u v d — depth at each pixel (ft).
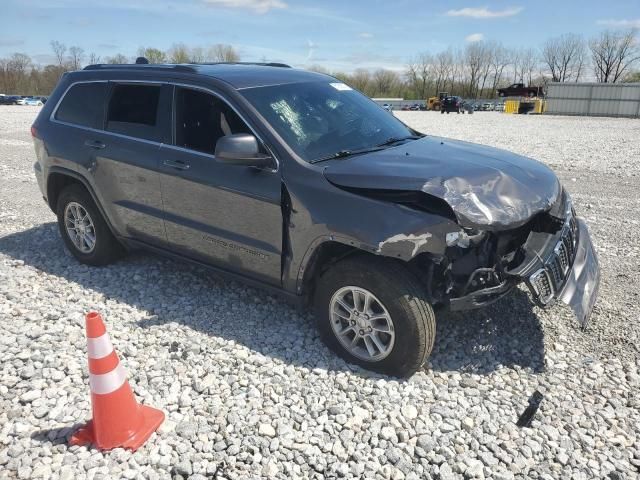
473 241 11.29
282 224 12.30
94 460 9.40
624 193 28.78
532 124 99.91
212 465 9.30
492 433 10.12
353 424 10.31
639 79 275.39
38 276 17.28
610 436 10.04
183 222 14.43
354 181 11.33
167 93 14.62
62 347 12.89
